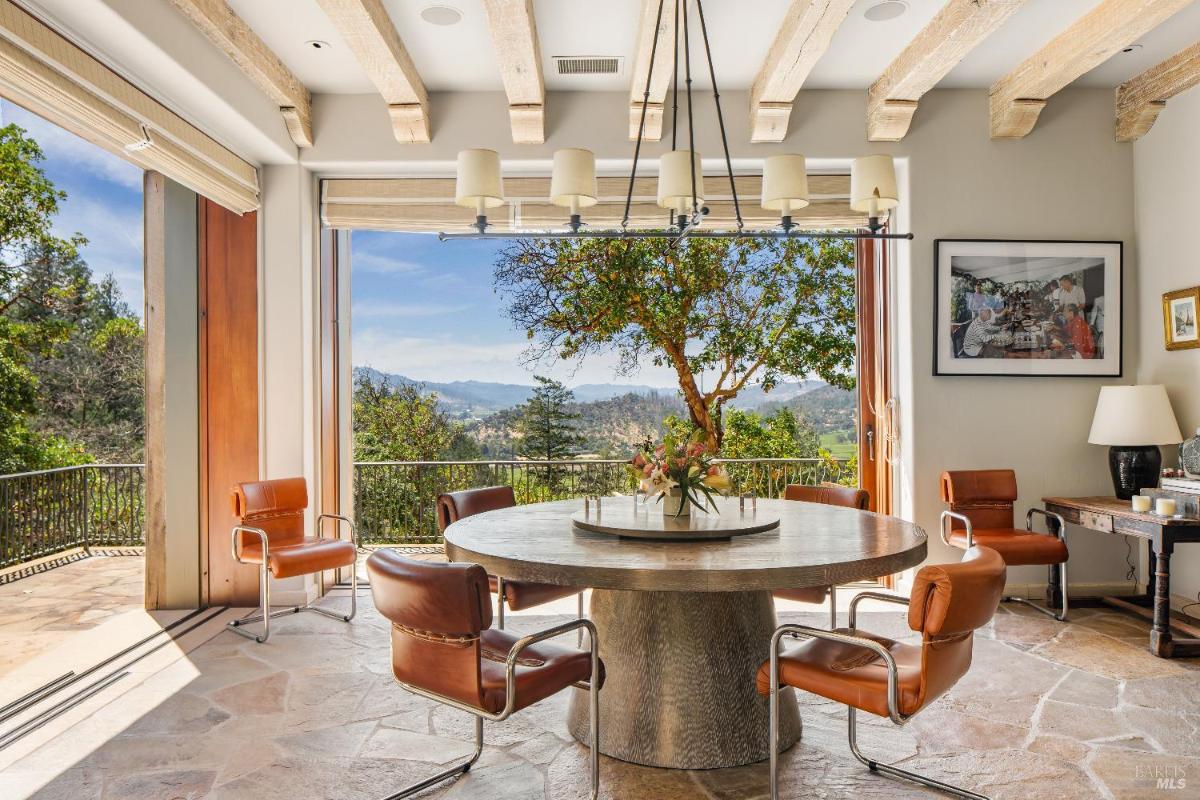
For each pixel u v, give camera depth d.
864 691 1.96
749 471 6.32
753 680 2.50
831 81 4.51
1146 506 3.81
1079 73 4.02
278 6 3.53
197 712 2.91
